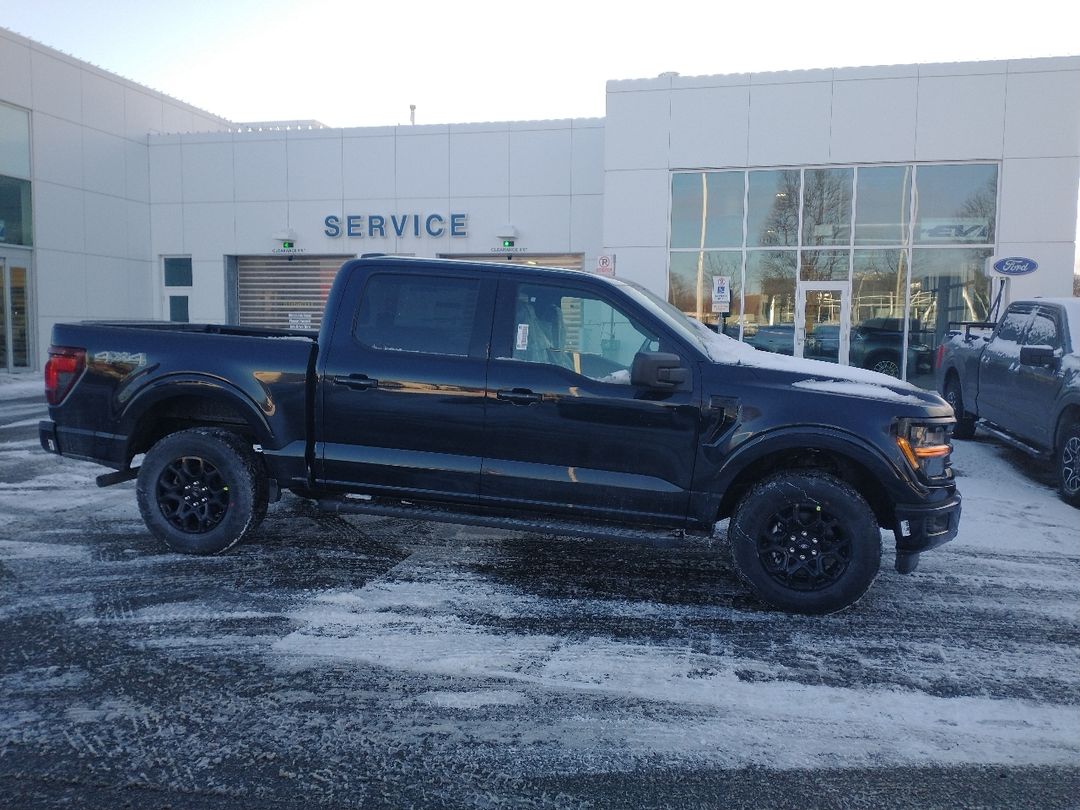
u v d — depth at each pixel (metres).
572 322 4.98
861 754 3.16
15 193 18.48
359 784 2.90
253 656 3.92
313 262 21.52
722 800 2.84
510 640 4.19
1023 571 5.50
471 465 5.01
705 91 16.39
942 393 12.04
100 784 2.86
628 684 3.72
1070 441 7.46
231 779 2.91
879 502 4.79
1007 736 3.31
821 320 16.45
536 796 2.85
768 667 3.93
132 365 5.38
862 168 16.03
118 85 21.14
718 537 5.89
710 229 16.69
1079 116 15.02
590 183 19.58
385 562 5.46
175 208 21.92
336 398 5.17
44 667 3.76
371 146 20.56
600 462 4.84
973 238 15.76
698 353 4.79
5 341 18.58
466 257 20.39
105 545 5.68
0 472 8.25
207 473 5.37
